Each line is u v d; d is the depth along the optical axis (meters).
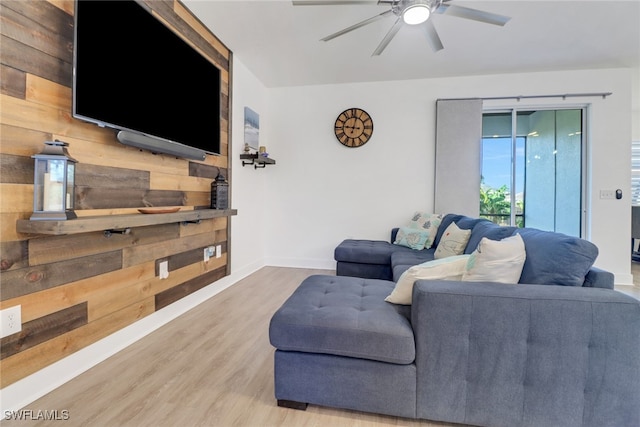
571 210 3.75
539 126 3.78
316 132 4.18
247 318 2.38
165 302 2.28
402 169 3.98
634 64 3.44
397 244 3.46
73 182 1.45
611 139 3.57
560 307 1.18
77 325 1.60
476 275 1.41
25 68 1.36
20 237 1.34
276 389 1.38
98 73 1.58
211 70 2.67
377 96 4.02
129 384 1.53
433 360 1.25
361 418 1.34
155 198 2.16
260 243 4.18
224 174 3.14
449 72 3.69
